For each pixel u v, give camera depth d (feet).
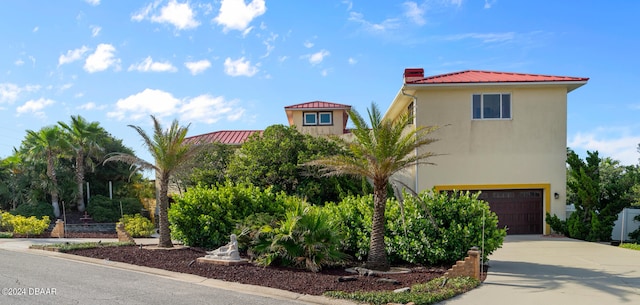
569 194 83.10
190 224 52.11
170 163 52.11
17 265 41.73
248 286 32.99
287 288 32.14
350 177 70.03
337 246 41.32
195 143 59.72
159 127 52.13
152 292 30.96
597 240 61.98
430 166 69.46
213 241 51.44
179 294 30.50
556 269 40.83
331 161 40.16
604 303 29.04
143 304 27.63
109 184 103.86
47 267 40.65
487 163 69.36
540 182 69.21
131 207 96.84
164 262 42.16
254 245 43.09
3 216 76.23
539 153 69.46
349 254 44.27
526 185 69.15
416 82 67.92
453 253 40.70
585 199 63.98
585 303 29.04
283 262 40.24
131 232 75.41
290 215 41.91
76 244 54.08
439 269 39.81
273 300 29.37
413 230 41.37
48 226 77.10
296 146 71.82
